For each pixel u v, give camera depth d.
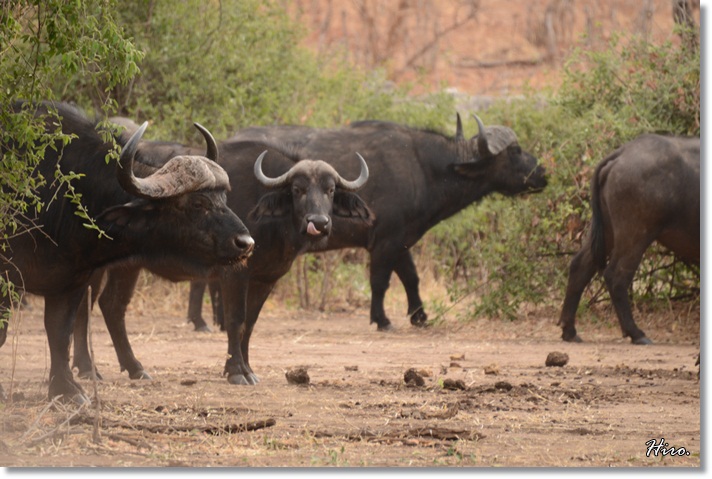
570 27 133.88
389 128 54.28
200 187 28.91
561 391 33.91
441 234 64.56
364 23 137.25
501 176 55.53
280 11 68.75
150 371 38.00
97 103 60.19
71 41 26.83
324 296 63.28
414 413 29.56
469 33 137.50
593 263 49.69
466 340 50.00
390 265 53.44
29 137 26.83
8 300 29.80
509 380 36.59
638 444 26.25
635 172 47.53
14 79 27.67
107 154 28.42
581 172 55.38
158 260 29.61
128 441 25.00
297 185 36.53
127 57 26.88
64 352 29.92
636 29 68.94
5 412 27.28
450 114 72.25
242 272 35.59
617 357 44.00
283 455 24.25
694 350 46.72
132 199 29.05
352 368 39.03
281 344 47.66
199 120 60.38
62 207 28.89
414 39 136.50
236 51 62.81
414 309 55.44
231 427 26.80
